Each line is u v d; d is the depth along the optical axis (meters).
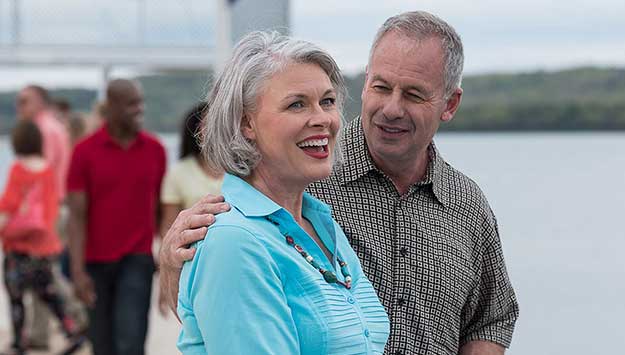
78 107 16.73
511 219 11.59
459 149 13.93
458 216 3.85
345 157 3.73
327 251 3.09
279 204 2.95
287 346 2.71
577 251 10.78
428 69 3.57
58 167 10.84
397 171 3.74
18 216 9.13
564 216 11.97
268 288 2.71
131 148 7.34
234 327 2.66
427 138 3.65
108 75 14.79
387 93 3.60
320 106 2.87
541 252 10.71
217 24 10.15
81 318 9.59
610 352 8.26
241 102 2.86
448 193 3.85
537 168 14.34
